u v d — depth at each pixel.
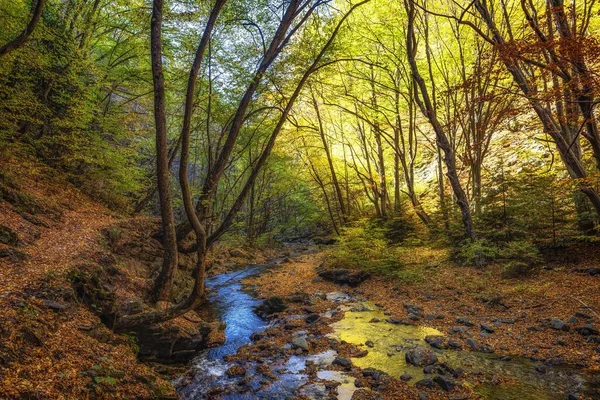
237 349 8.56
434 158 30.03
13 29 12.16
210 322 10.49
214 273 19.47
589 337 7.28
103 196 18.48
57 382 4.30
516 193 13.95
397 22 18.09
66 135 14.73
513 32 14.84
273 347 8.34
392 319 9.91
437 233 17.88
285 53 15.91
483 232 14.02
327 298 12.97
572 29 7.28
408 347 8.02
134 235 13.57
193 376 7.04
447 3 16.78
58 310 5.94
